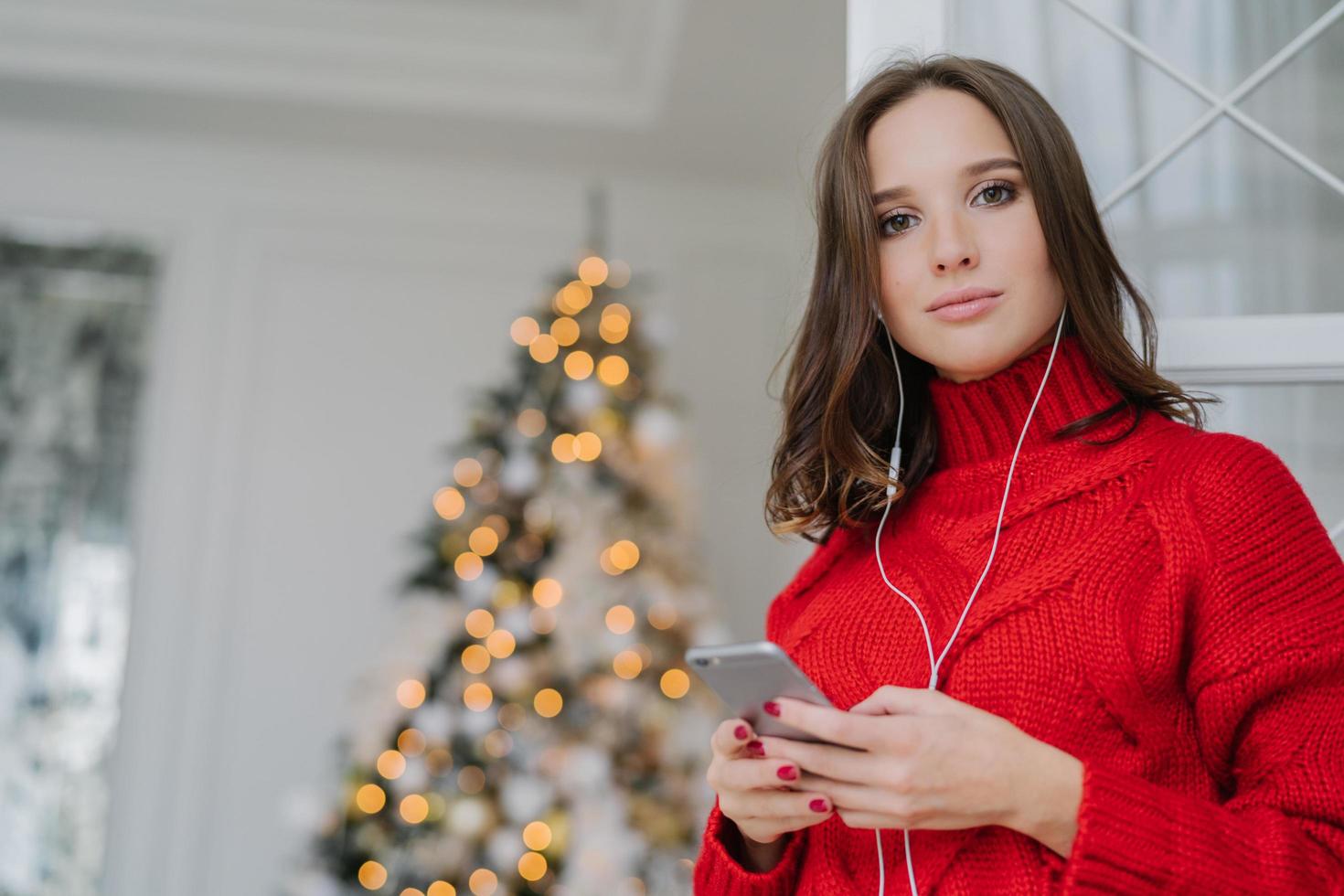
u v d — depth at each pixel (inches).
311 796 110.9
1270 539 32.9
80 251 141.2
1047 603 33.4
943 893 32.2
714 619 123.8
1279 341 47.4
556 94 137.9
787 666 28.5
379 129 142.1
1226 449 34.8
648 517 118.3
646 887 107.8
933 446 40.8
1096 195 51.3
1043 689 32.6
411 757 106.4
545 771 106.8
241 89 134.6
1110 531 34.1
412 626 133.1
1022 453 37.3
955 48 52.1
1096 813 29.1
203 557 135.9
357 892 107.0
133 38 131.3
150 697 132.1
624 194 151.1
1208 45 51.6
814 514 41.6
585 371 116.9
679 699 115.3
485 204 148.7
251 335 141.8
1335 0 50.7
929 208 37.6
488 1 131.8
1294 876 29.1
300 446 140.2
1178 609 32.7
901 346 41.8
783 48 123.5
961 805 29.6
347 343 143.4
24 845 127.0
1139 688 32.3
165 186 143.8
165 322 140.9
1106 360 37.0
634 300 143.7
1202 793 32.9
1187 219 50.6
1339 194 49.4
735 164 147.3
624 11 128.6
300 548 137.7
